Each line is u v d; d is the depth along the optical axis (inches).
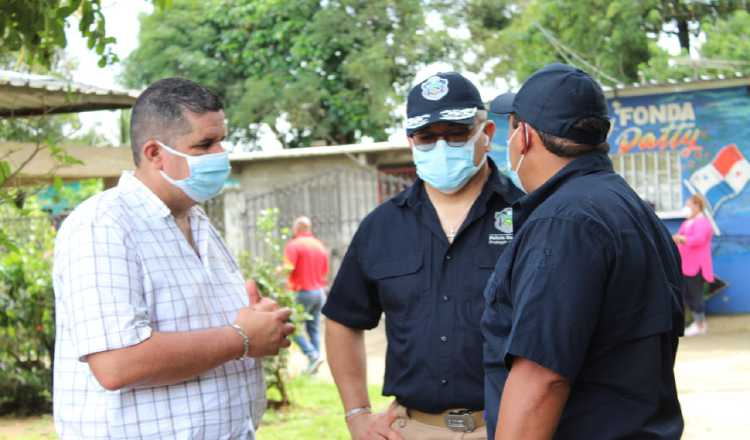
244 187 617.0
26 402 329.4
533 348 82.8
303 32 877.2
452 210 131.3
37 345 331.6
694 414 283.6
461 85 127.3
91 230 101.3
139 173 110.0
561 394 83.4
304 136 900.0
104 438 101.9
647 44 684.1
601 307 85.2
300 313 326.6
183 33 916.0
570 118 91.4
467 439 123.6
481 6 944.9
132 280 102.0
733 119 464.4
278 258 354.9
